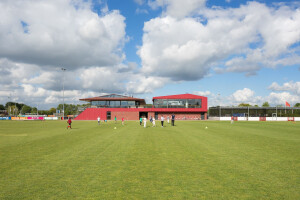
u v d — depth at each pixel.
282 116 75.81
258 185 6.22
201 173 7.40
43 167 8.21
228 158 9.82
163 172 7.52
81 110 81.81
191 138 17.75
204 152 11.30
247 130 26.77
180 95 80.06
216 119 77.69
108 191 5.74
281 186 6.15
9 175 7.20
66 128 30.66
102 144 14.18
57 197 5.34
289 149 12.34
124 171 7.64
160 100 80.06
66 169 7.91
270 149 12.33
